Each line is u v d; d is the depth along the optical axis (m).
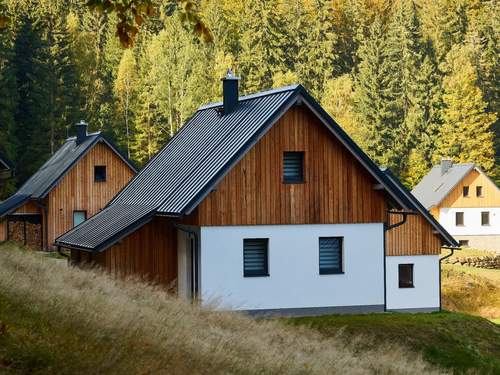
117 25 15.17
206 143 42.69
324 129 40.09
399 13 144.62
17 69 110.81
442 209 108.12
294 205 39.53
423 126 131.50
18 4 130.38
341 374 24.36
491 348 37.41
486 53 146.12
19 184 104.31
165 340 20.80
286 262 39.31
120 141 124.19
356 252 40.53
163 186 42.56
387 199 41.31
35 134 107.19
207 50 133.88
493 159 129.75
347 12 161.62
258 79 136.50
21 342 18.14
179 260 41.00
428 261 53.81
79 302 23.14
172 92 120.12
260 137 38.66
